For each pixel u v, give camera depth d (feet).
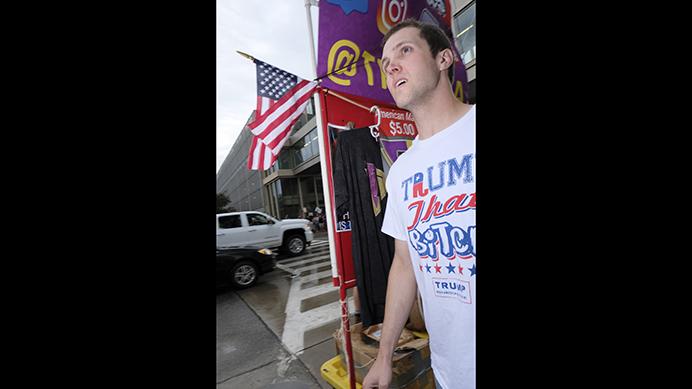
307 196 90.22
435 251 3.35
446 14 6.27
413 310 6.23
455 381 3.27
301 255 27.45
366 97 6.81
